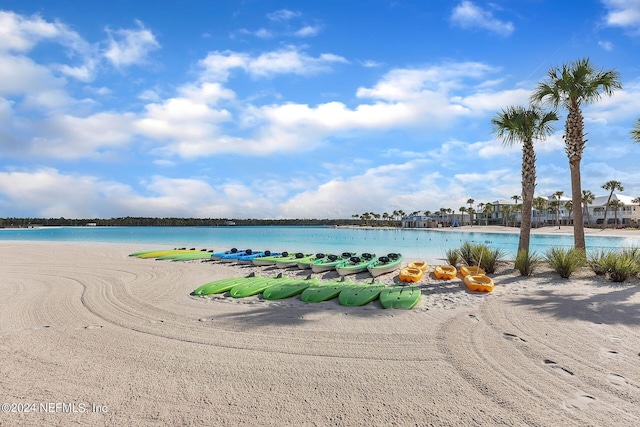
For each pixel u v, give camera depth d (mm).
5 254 22500
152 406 3797
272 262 15484
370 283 10375
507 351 5215
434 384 4234
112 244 33375
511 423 3426
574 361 4828
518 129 14219
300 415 3609
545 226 76500
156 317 7277
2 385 4270
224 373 4586
